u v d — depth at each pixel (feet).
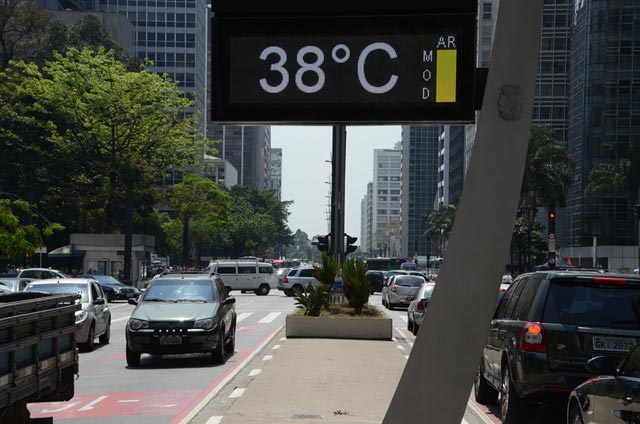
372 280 227.20
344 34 21.77
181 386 51.55
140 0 516.73
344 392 45.88
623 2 353.92
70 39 272.10
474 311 17.21
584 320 33.55
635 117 353.10
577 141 371.97
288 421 36.81
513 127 17.49
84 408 43.04
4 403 23.12
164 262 445.37
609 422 24.41
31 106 221.05
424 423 17.12
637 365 23.84
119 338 90.58
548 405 35.65
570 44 392.88
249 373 56.85
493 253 17.30
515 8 17.62
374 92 21.70
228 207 250.16
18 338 24.31
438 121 21.65
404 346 75.61
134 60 285.02
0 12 238.48
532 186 263.49
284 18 21.90
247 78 21.98
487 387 44.04
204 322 62.34
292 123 21.94
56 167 214.28
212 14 22.11
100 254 228.63
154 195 228.63
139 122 213.25
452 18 21.58
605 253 349.00
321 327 84.12
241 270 221.66
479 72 21.59
